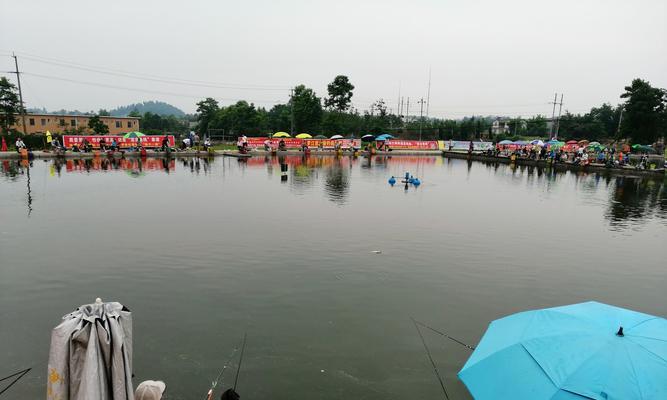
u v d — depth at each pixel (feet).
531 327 15.02
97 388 11.06
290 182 81.05
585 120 280.10
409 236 42.80
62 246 36.55
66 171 90.53
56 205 53.78
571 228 49.01
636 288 31.01
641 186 92.02
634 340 13.17
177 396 17.54
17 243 37.24
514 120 312.29
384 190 73.87
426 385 18.75
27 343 21.25
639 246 41.83
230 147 183.62
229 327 23.16
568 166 129.18
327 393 18.01
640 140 191.01
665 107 186.80
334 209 55.31
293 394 17.88
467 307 26.76
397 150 203.41
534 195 74.18
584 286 31.09
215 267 32.17
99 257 33.86
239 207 55.01
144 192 65.16
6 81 171.12
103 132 238.48
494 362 14.02
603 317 14.76
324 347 21.45
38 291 27.32
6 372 18.89
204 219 47.62
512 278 32.07
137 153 134.92
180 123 373.81
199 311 24.94
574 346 13.28
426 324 24.26
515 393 12.62
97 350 11.33
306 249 37.22
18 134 150.30
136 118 265.75
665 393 11.53
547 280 31.96
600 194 77.41
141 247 36.63
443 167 129.59
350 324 23.93
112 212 50.34
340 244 39.11
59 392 11.24
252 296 27.17
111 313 11.94
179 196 62.23
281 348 21.21
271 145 173.47
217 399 17.34
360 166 123.65
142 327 22.94
